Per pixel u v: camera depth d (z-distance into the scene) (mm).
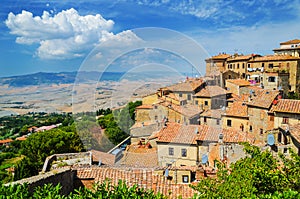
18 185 4391
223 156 10547
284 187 5383
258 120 22750
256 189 4906
